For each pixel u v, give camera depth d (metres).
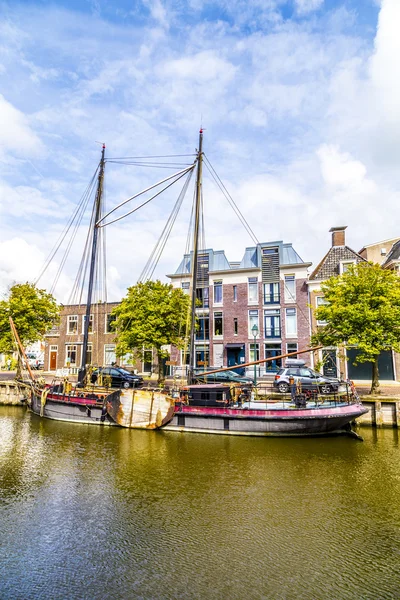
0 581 6.78
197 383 20.48
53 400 20.48
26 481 11.41
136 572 7.03
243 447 14.82
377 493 10.51
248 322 33.84
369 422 18.36
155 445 15.19
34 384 23.17
